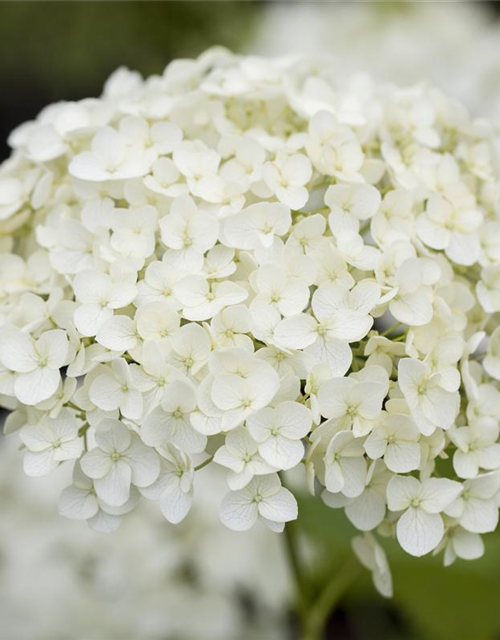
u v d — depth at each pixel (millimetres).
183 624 686
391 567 665
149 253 520
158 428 496
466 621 689
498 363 532
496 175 576
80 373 507
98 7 1190
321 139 542
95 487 505
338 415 496
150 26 1210
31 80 1331
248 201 535
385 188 555
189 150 540
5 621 685
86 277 515
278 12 1104
